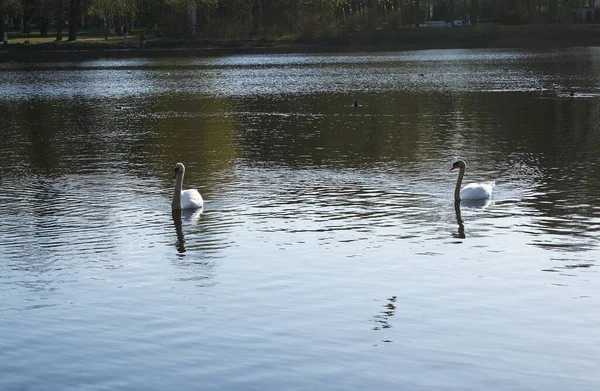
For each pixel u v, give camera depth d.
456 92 56.78
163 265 17.05
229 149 33.41
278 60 104.56
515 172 26.94
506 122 40.16
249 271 16.48
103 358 12.44
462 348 12.62
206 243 18.70
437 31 129.25
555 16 137.62
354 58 105.00
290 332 13.28
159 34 136.75
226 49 125.88
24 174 28.38
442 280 15.76
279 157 30.98
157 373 11.91
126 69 91.38
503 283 15.55
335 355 12.41
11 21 169.25
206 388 11.45
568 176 26.11
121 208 22.56
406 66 87.56
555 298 14.73
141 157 31.84
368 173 27.20
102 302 14.84
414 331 13.28
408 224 20.16
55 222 21.03
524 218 20.61
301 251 17.88
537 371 11.88
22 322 13.94
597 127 37.72
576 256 17.27
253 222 20.62
